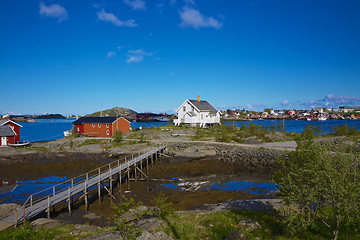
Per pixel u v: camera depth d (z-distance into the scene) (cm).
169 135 5500
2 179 3269
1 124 5112
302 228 1176
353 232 1123
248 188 2636
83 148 4553
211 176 3177
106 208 2164
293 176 1055
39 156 4334
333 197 923
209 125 6662
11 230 1385
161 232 1209
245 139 4847
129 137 5569
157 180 3062
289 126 11744
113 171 2733
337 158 941
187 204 2166
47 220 1582
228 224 1351
